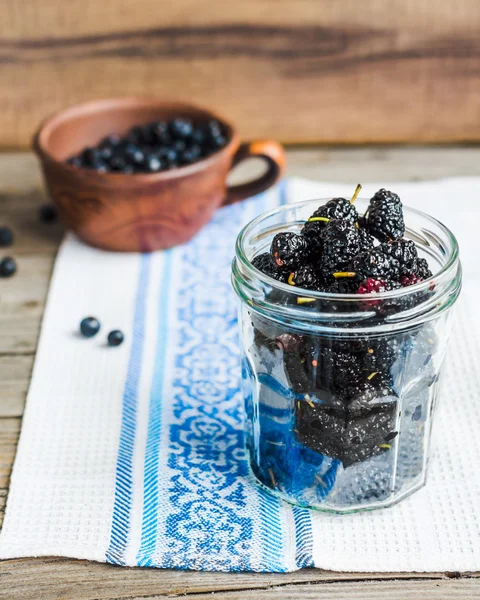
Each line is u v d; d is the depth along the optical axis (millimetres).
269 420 508
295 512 512
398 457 504
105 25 796
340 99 819
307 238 497
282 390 495
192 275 662
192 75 812
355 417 487
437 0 787
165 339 610
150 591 483
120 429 552
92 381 581
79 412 562
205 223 695
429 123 825
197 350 602
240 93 818
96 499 518
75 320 625
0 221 727
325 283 489
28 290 658
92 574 489
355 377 481
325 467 500
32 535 501
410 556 490
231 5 792
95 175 646
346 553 491
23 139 831
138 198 654
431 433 516
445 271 474
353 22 795
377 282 473
